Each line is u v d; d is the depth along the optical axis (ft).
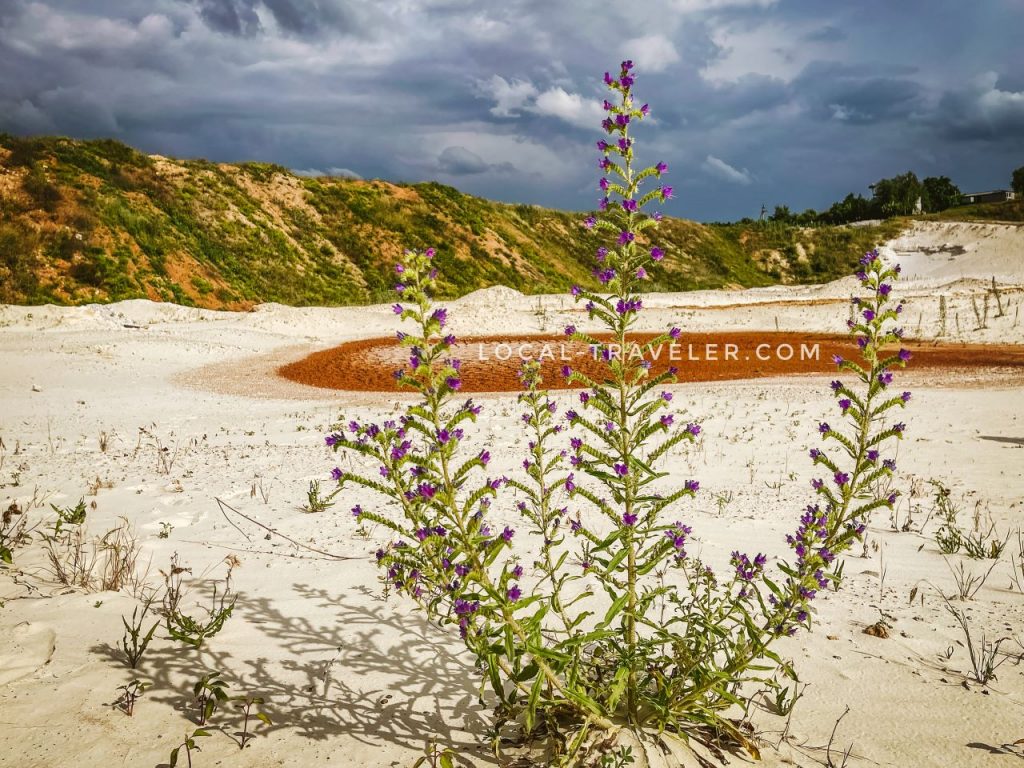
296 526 20.18
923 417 41.68
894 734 10.01
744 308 122.93
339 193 178.91
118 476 27.43
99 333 84.64
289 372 70.85
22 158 126.31
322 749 9.11
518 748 9.32
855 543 19.53
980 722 10.29
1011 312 104.42
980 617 14.19
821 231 253.65
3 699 9.84
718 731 9.80
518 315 114.21
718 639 11.47
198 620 12.99
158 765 8.57
